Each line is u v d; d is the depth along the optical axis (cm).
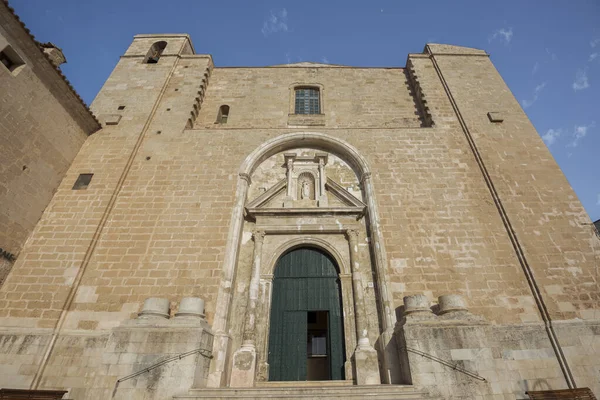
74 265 1042
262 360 988
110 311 977
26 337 908
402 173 1323
